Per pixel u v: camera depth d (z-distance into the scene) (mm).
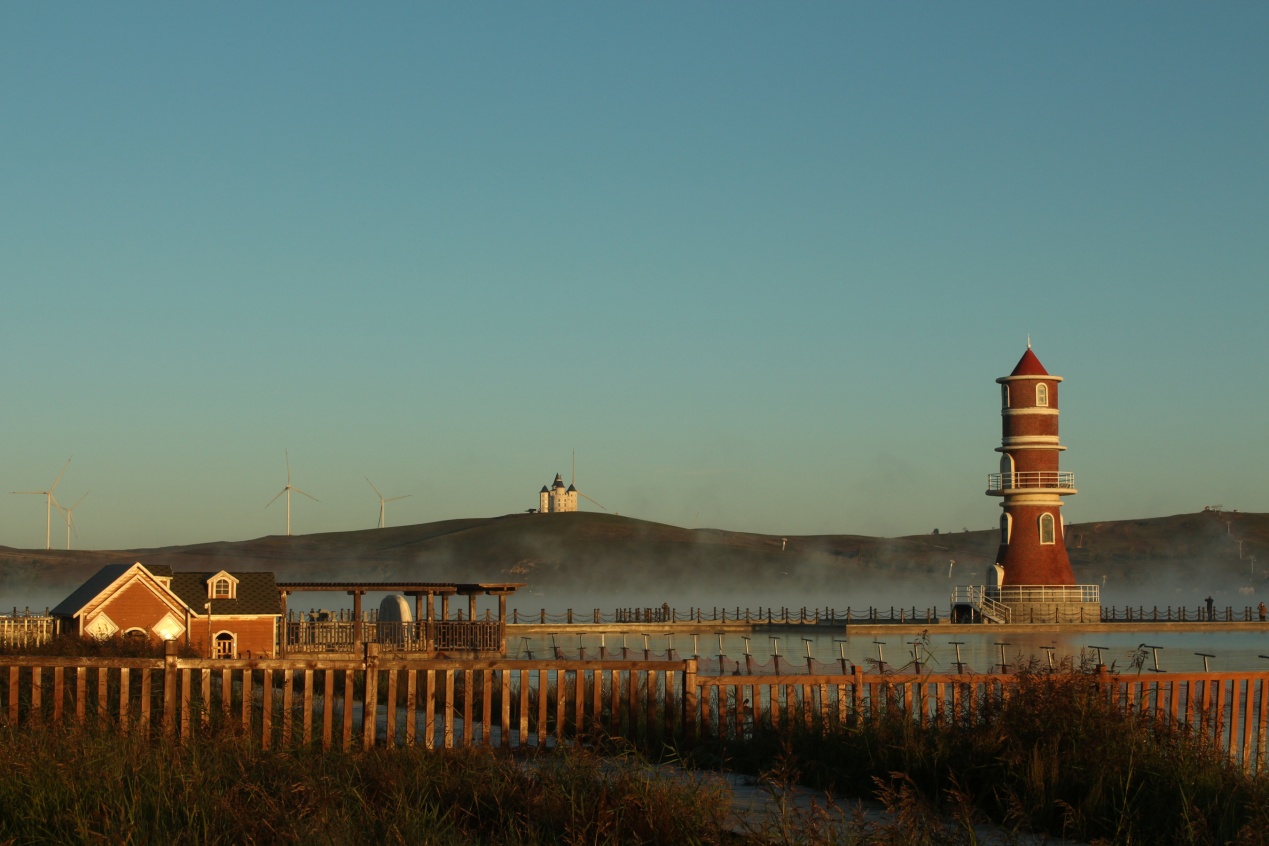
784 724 22984
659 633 118562
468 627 63469
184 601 60438
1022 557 114812
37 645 44531
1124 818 16703
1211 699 23688
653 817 15680
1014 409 114375
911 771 19641
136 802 16188
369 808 16219
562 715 22484
